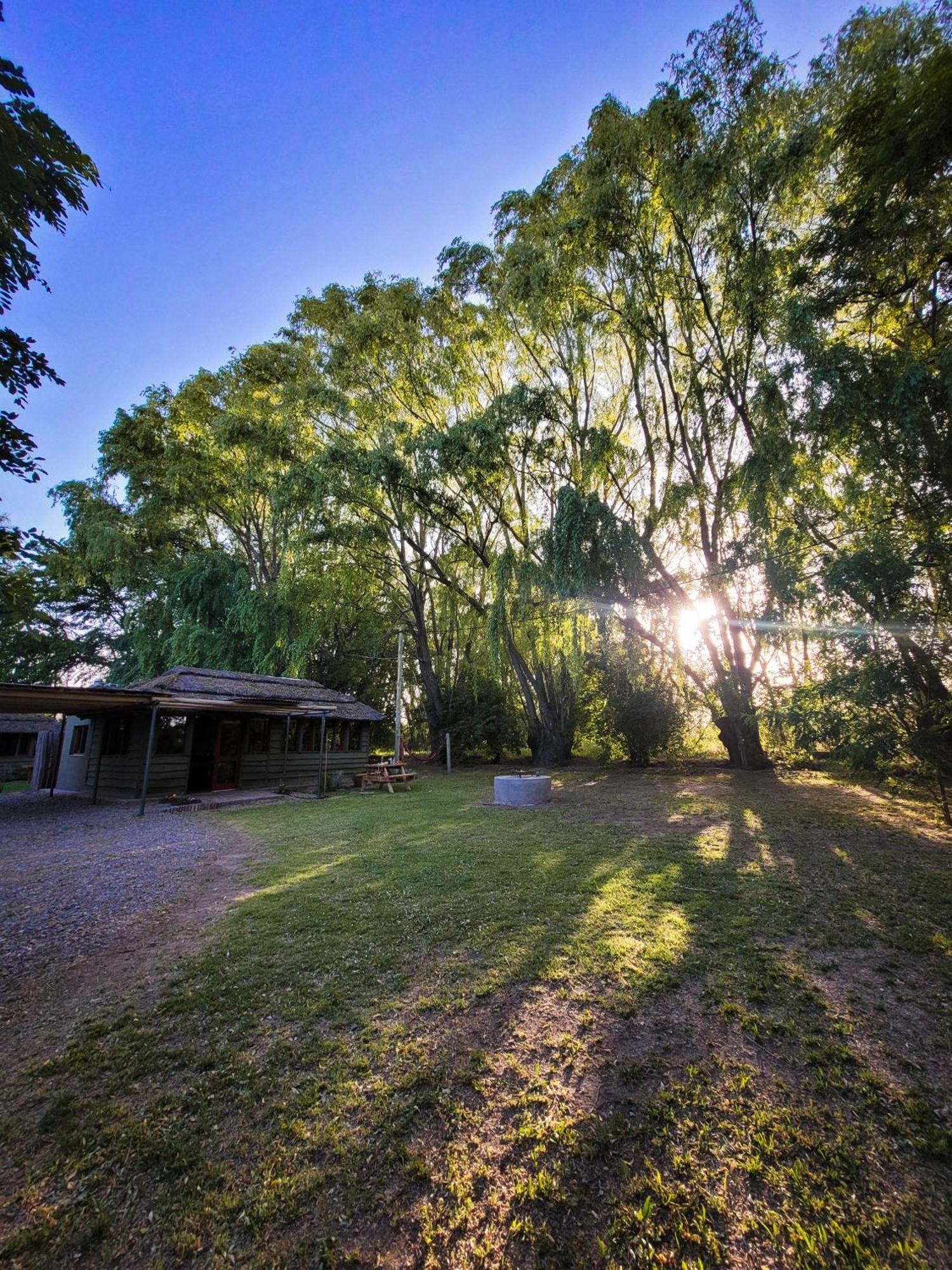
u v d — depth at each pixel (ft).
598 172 42.16
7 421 9.62
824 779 42.27
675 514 49.55
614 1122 7.31
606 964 11.76
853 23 24.99
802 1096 7.75
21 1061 8.89
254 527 86.89
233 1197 6.25
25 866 21.54
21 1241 5.74
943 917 14.34
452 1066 8.52
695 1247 5.60
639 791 39.27
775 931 13.48
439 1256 5.56
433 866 19.99
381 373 62.39
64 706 37.93
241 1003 10.53
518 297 49.03
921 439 19.98
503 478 56.08
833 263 22.79
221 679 47.37
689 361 47.93
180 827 29.94
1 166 9.07
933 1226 5.74
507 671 68.85
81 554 72.38
